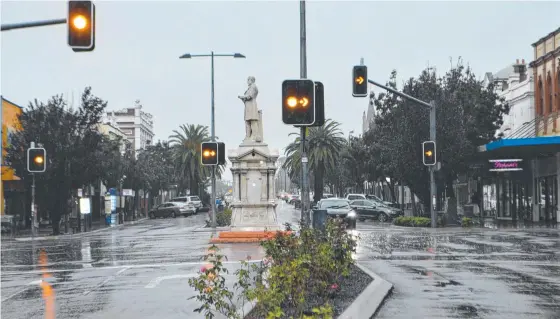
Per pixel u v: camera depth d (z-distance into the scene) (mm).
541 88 48031
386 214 51469
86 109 45750
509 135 51656
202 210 90438
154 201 102688
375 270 16922
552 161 43594
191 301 13094
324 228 14055
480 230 33406
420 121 44094
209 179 106688
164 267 19484
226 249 25531
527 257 19922
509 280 14914
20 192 54406
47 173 43031
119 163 61750
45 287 15875
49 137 43625
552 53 45281
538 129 46906
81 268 19984
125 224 59000
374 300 11695
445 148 43688
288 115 13750
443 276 15664
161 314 11734
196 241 30406
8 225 46406
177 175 83188
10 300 13883
